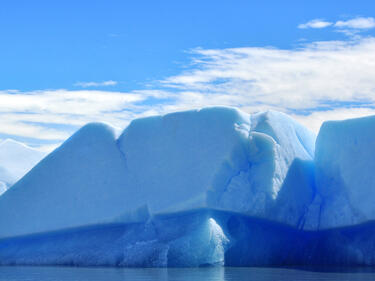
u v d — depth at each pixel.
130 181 24.17
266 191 22.98
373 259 22.42
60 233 25.12
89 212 24.30
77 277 17.48
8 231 25.91
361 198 22.73
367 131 23.80
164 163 23.89
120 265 22.17
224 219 22.78
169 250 21.52
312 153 27.11
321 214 24.19
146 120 25.11
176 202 22.67
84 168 25.33
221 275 17.83
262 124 24.42
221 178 22.81
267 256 23.62
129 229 23.61
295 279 16.44
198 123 24.12
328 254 23.95
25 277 17.73
